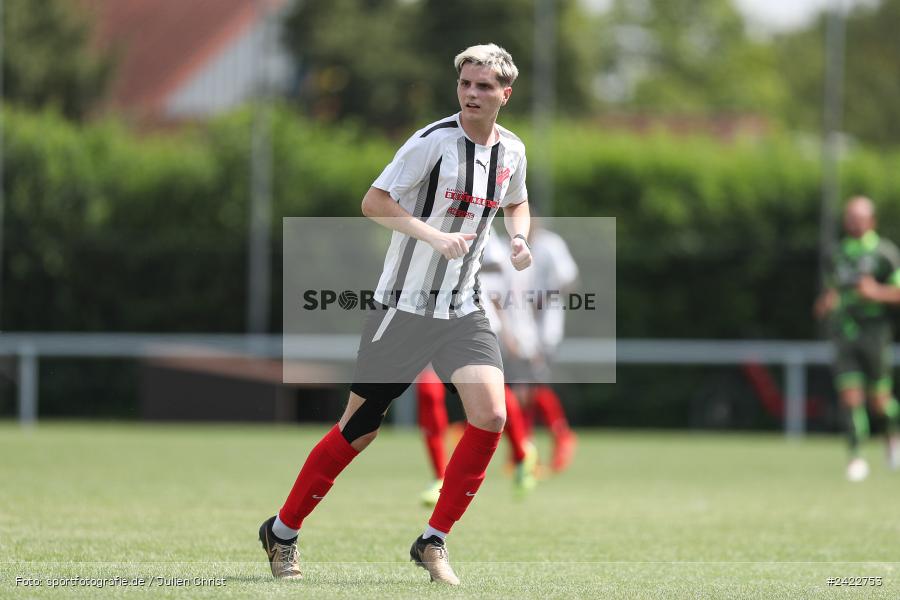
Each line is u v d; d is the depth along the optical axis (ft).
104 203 270.67
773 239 256.52
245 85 472.85
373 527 91.45
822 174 257.75
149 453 164.45
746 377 252.21
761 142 272.51
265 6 289.94
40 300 264.31
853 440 147.64
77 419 255.09
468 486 65.10
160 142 288.10
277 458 158.30
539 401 144.05
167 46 488.44
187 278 266.16
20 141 264.52
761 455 183.42
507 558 77.41
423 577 67.31
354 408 65.72
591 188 262.47
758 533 92.07
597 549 82.23
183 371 230.27
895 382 242.37
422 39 433.89
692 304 257.14
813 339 255.50
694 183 259.60
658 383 253.24
